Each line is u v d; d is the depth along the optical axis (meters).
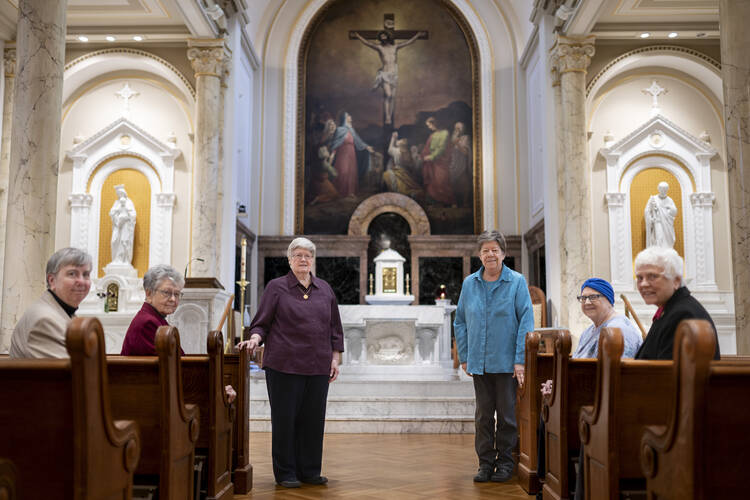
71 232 12.29
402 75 16.16
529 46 14.32
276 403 4.97
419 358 10.43
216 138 11.80
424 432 8.52
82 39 12.04
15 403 2.25
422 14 16.31
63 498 2.26
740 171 6.62
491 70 15.98
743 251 6.56
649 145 12.41
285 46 16.14
